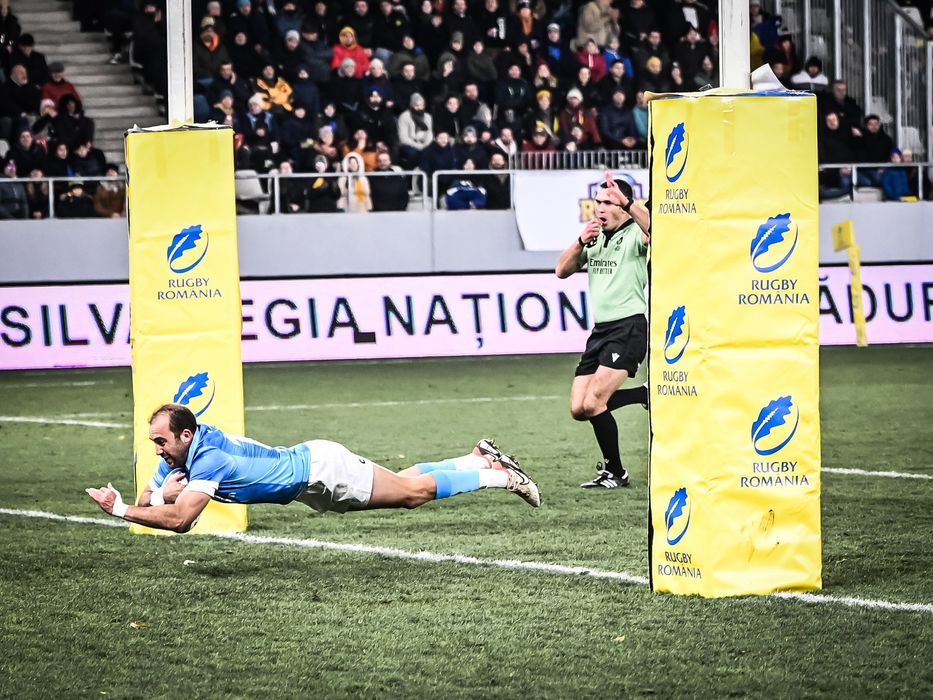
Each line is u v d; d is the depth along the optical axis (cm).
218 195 1677
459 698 1098
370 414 2942
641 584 1441
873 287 4150
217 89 4341
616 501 1941
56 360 3900
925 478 2091
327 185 4328
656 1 4769
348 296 4019
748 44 1361
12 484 2144
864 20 4759
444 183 4428
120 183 4303
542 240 4338
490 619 1323
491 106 4562
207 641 1265
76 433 2719
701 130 1313
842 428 2638
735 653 1197
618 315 2022
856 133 4534
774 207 1326
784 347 1342
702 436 1345
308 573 1523
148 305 1680
